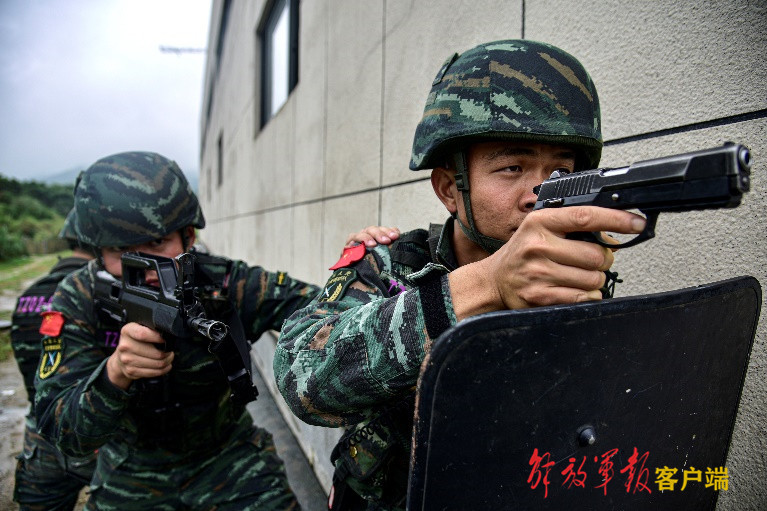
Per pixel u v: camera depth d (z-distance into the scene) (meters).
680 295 0.70
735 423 1.00
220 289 1.75
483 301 0.73
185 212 1.83
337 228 3.34
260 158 6.37
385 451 1.01
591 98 0.93
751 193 0.95
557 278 0.64
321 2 3.81
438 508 0.60
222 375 1.67
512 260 0.68
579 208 0.63
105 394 1.43
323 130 3.69
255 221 6.68
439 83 1.02
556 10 1.46
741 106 0.96
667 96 1.11
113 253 1.75
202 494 1.69
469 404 0.59
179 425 1.65
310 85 4.07
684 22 1.07
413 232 1.18
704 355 0.78
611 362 0.66
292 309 1.84
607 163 1.28
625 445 0.73
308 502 2.86
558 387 0.63
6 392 5.11
